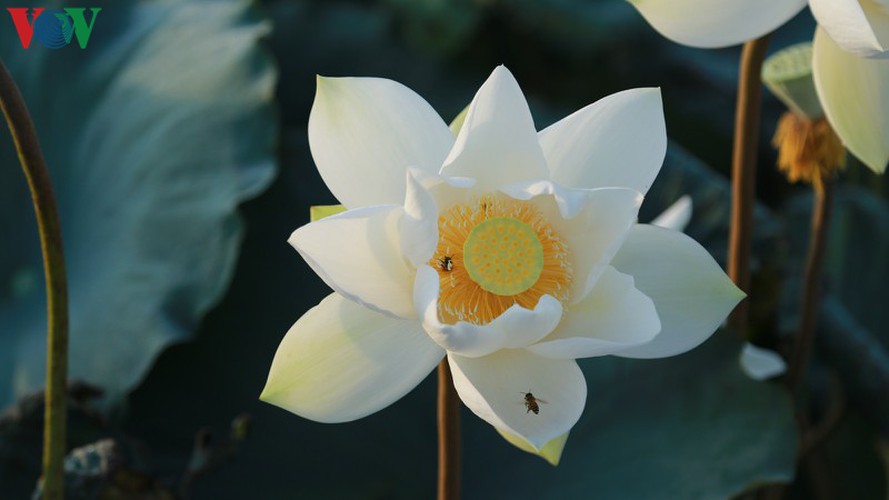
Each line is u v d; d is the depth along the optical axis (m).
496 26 1.85
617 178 0.97
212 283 1.33
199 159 1.37
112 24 1.52
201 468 1.17
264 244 1.42
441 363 0.99
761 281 1.30
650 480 1.21
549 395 0.94
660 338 0.96
